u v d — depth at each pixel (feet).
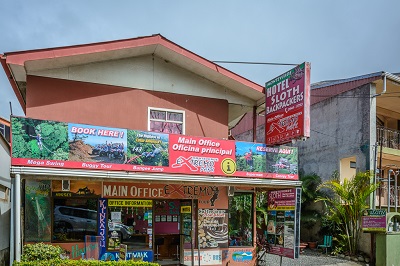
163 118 37.73
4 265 35.94
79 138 28.91
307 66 32.94
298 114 33.22
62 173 27.71
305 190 55.11
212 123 39.52
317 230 54.80
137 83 37.01
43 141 27.71
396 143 58.95
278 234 37.45
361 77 52.08
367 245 46.47
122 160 30.17
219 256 37.83
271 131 37.09
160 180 31.07
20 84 36.47
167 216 38.01
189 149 32.78
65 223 32.68
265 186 35.19
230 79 38.34
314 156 59.72
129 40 34.30
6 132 54.95
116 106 35.83
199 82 39.60
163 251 38.01
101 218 33.83
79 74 34.83
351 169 56.75
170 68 38.55
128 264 25.89
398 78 50.08
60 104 33.78
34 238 31.19
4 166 37.29
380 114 63.41
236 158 34.50
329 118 57.41
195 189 37.63
